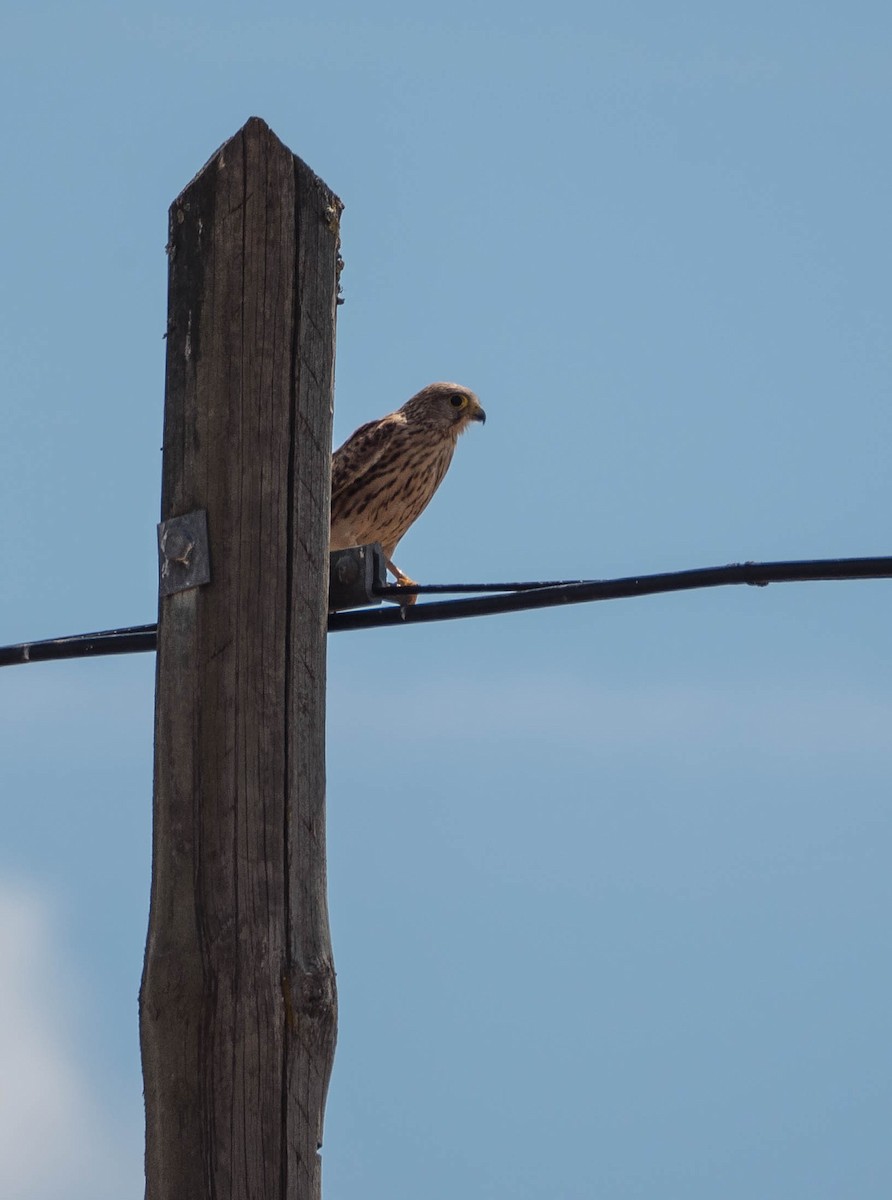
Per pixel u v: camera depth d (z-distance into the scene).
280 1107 9.96
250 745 10.44
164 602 10.81
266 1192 9.86
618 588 11.69
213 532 10.77
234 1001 10.09
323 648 10.92
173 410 11.07
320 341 11.24
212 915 10.23
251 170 11.24
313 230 11.29
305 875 10.37
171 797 10.50
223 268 11.14
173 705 10.62
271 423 10.93
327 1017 10.21
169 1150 10.02
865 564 11.26
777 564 11.40
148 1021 10.22
